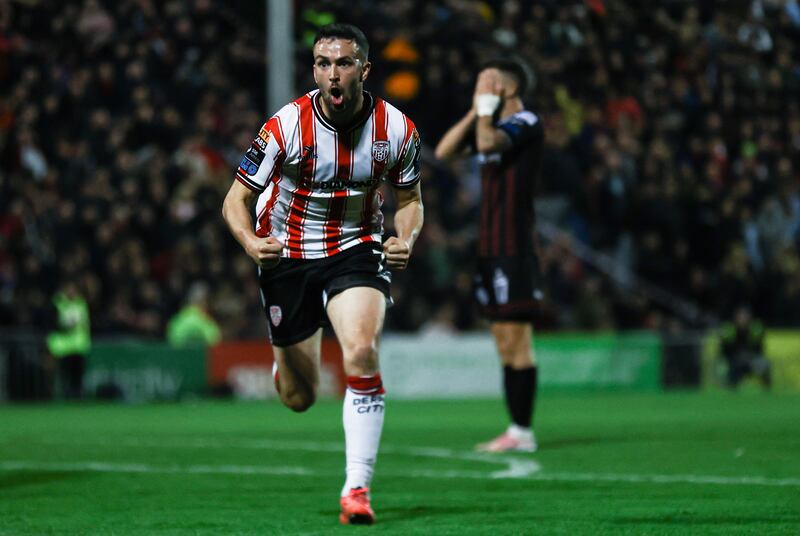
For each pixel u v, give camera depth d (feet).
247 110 221.46
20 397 179.32
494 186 89.86
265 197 60.64
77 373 180.14
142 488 69.92
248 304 195.93
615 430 114.21
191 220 198.39
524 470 78.38
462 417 137.59
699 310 221.25
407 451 92.43
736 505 61.31
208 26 224.94
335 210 59.67
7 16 219.00
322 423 128.88
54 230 191.52
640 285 221.66
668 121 247.91
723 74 257.55
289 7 171.32
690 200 227.40
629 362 202.18
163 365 183.11
